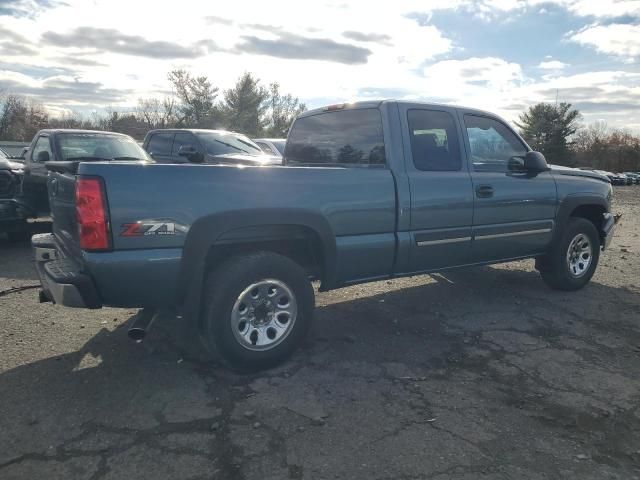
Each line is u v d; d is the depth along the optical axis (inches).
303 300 150.8
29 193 301.0
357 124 183.3
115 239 126.3
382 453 109.3
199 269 135.3
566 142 2541.8
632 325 191.6
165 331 177.2
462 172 187.0
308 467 104.3
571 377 147.6
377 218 164.2
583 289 240.4
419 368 152.1
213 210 135.3
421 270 181.5
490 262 203.6
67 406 127.0
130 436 114.5
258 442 112.7
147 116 2297.0
